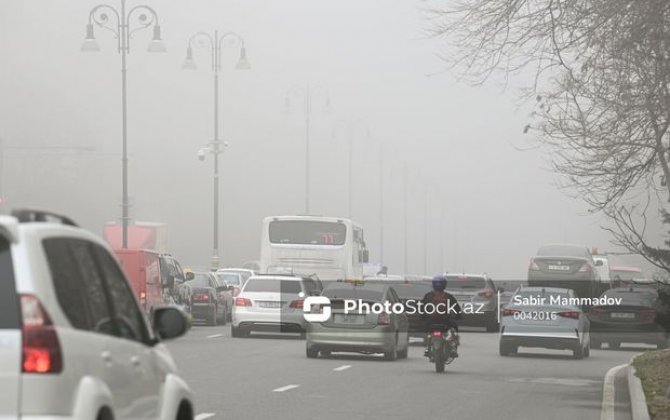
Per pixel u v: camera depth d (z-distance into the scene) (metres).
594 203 44.66
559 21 37.53
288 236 91.25
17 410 13.11
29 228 13.77
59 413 13.27
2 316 13.29
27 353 13.16
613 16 36.66
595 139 41.59
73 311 14.10
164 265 76.50
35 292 13.38
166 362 17.28
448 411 35.75
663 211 52.09
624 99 39.50
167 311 17.47
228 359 55.41
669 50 37.16
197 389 40.66
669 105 38.69
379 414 34.38
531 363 58.97
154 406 16.33
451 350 51.50
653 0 36.12
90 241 15.56
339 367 51.91
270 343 68.19
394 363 55.97
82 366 13.84
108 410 14.42
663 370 49.41
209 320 90.75
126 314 16.22
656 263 48.84
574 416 35.56
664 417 33.53
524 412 36.22
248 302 73.06
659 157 42.44
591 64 38.47
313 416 33.28
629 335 73.75
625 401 40.62
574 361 61.94
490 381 47.41
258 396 38.56
